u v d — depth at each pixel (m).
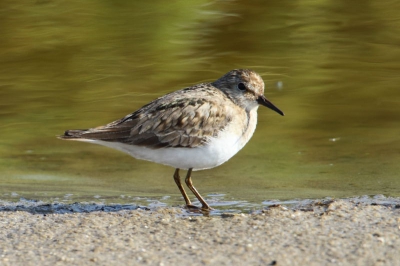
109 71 19.12
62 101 17.72
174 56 19.83
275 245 8.80
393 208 10.45
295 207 11.02
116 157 15.26
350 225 9.58
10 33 21.03
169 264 8.27
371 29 21.23
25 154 15.28
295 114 17.23
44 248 8.96
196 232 9.47
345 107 17.45
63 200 12.04
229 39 20.80
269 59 19.73
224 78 12.26
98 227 9.81
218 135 11.48
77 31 21.27
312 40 20.69
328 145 15.56
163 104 11.49
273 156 15.02
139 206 11.48
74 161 14.95
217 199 12.03
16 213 10.67
